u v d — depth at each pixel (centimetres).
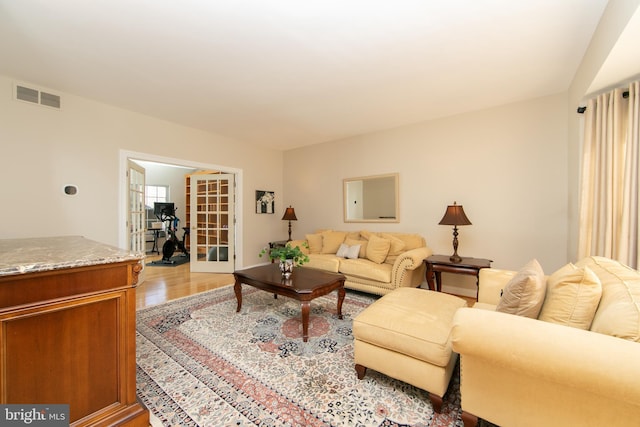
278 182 570
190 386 170
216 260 508
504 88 288
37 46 217
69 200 311
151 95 311
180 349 215
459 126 361
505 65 243
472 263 306
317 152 518
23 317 107
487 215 341
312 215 529
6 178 273
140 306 312
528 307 129
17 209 279
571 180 280
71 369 120
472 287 355
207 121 397
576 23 188
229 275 474
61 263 113
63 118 305
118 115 347
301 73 259
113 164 344
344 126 415
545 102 305
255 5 172
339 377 179
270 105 337
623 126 207
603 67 183
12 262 112
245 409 150
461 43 212
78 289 120
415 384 150
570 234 283
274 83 279
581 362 90
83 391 123
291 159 562
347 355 206
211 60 237
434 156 380
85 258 124
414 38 206
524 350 100
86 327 124
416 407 150
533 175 313
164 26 193
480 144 346
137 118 365
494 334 107
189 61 239
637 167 190
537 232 311
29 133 285
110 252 145
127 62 241
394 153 419
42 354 113
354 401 156
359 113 361
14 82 274
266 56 230
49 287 113
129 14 180
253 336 237
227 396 161
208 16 182
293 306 312
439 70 253
